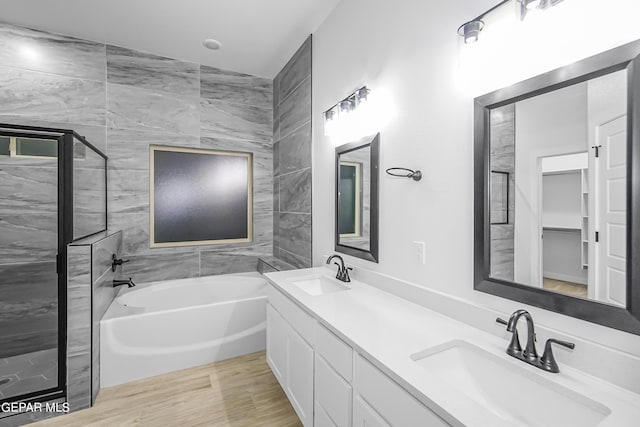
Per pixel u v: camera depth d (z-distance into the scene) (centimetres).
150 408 181
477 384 100
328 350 126
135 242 289
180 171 310
